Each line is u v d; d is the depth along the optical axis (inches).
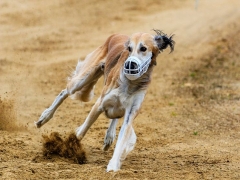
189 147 455.2
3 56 826.2
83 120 542.9
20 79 708.0
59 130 495.2
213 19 1262.3
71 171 351.3
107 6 1284.4
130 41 371.6
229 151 443.2
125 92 375.9
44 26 1053.8
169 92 687.1
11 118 492.7
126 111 377.7
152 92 686.5
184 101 642.2
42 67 789.2
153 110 597.6
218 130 521.0
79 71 442.6
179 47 1000.9
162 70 821.9
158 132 508.1
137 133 500.7
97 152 431.8
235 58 912.9
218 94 673.6
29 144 431.8
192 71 815.1
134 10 1290.6
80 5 1253.1
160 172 363.9
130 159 410.3
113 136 426.3
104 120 545.3
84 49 925.8
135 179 338.0
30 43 928.9
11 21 1053.2
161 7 1355.8
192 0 1478.8
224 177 359.9
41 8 1171.9
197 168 382.6
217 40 1064.8
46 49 903.7
